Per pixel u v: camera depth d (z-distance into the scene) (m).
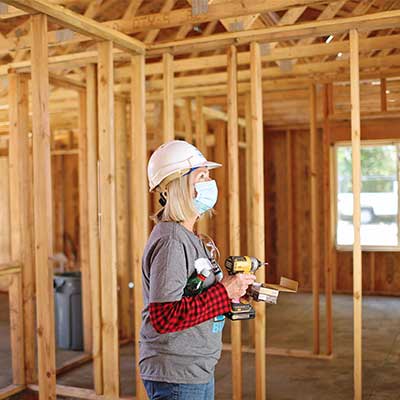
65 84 4.83
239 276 1.78
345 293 8.51
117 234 5.82
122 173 5.85
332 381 4.38
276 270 9.22
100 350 4.11
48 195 3.12
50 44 3.95
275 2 3.45
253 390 4.21
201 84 5.48
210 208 1.91
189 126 6.03
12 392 4.24
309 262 8.92
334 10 3.62
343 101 6.88
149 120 7.56
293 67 4.97
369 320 6.60
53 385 3.14
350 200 8.67
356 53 3.40
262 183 3.62
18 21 4.17
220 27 4.78
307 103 7.70
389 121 8.20
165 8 4.07
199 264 1.76
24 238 4.40
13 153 4.44
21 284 4.38
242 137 8.57
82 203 5.13
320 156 8.79
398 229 8.39
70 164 9.67
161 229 1.78
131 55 3.90
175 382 1.74
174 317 1.66
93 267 4.18
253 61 3.63
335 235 8.66
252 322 5.41
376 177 8.52
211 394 1.85
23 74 4.48
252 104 3.64
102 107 3.66
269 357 5.11
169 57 3.87
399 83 6.31
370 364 4.82
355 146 3.36
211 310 1.72
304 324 6.41
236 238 3.67
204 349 1.78
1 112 6.30
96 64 4.50
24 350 4.38
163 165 1.82
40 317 3.13
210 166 1.95
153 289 1.69
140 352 1.83
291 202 8.74
